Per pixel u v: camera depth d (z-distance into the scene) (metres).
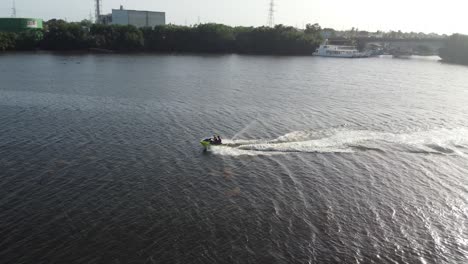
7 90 104.38
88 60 186.25
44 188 46.97
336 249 37.28
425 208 44.75
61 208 42.75
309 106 94.25
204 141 60.84
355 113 87.00
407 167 55.66
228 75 148.50
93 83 119.62
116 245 36.94
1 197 44.62
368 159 58.28
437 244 38.44
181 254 35.88
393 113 87.81
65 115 79.00
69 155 57.12
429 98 108.75
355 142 65.25
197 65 180.38
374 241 38.62
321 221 41.62
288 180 50.81
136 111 83.88
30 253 35.56
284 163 56.22
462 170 54.97
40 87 110.12
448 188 49.62
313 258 35.97
